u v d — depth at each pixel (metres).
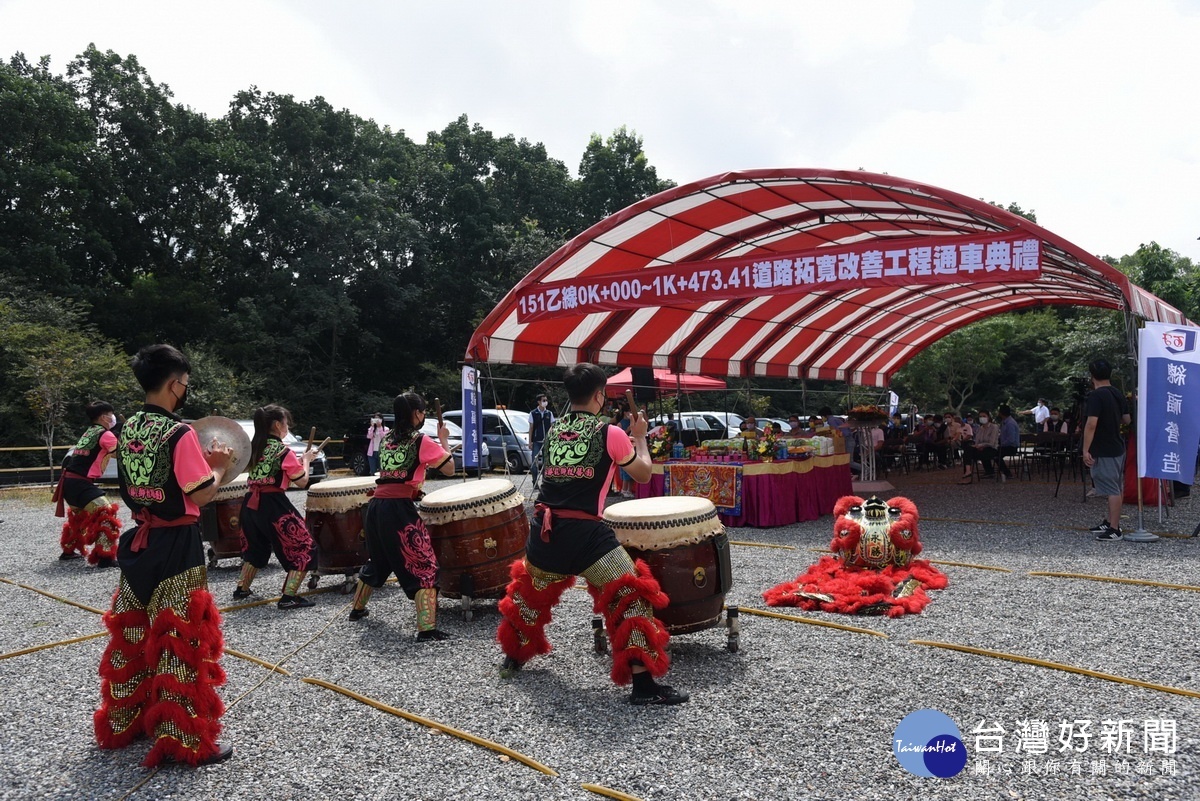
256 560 6.57
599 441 4.05
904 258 8.23
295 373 31.62
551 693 4.19
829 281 8.55
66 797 3.18
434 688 4.32
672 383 19.03
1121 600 5.66
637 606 3.99
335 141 33.75
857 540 6.32
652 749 3.44
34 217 27.20
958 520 9.76
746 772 3.20
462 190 35.62
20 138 27.61
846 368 21.67
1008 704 3.82
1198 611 5.32
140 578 3.46
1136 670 4.21
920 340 22.30
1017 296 16.84
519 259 34.72
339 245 31.22
